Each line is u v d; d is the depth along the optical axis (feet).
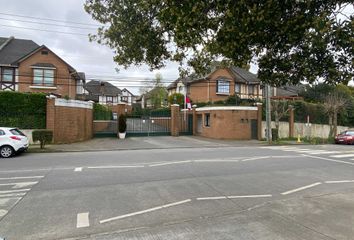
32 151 55.77
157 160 44.91
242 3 15.05
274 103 95.66
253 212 20.20
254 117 93.45
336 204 22.06
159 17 19.94
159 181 30.04
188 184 28.81
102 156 49.88
